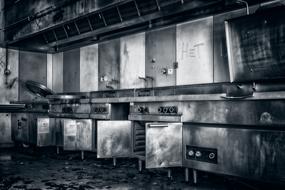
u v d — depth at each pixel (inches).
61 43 249.1
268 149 96.0
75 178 132.2
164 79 184.5
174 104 129.6
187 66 171.6
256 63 111.7
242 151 103.2
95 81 237.9
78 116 187.8
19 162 172.6
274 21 103.6
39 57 274.1
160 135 121.6
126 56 211.3
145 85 196.7
